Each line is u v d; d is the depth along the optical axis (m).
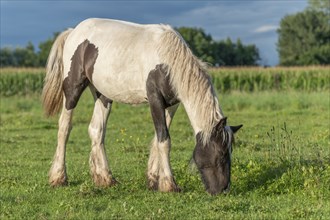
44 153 11.83
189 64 7.05
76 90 8.41
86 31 8.34
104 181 8.12
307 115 18.95
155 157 7.70
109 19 8.52
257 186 7.56
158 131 7.34
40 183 8.38
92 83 8.21
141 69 7.43
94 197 7.16
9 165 10.19
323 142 12.18
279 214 6.05
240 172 8.05
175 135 14.26
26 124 17.53
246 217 5.94
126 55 7.59
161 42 7.29
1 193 7.59
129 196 7.16
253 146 11.32
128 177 8.80
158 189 7.51
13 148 12.60
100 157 8.30
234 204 6.43
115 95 7.92
